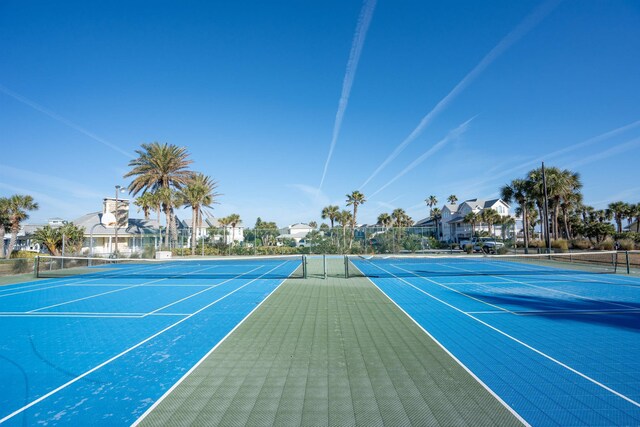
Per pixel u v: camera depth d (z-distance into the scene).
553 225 43.03
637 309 10.75
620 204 66.31
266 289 15.56
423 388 5.32
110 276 21.83
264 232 44.66
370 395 5.11
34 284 18.02
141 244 45.41
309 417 4.52
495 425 4.29
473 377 5.71
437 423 4.35
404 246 41.47
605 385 5.38
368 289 15.31
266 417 4.53
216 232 44.38
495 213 56.53
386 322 9.41
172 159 43.56
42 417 4.59
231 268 27.27
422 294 13.86
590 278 18.66
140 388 5.44
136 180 42.72
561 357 6.59
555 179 40.53
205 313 10.70
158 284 17.69
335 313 10.56
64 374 6.00
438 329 8.66
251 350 7.20
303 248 42.31
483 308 11.11
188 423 4.41
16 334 8.47
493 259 34.47
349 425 4.32
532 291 14.35
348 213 65.69
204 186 45.72
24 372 6.10
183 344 7.62
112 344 7.64
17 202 37.09
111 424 4.41
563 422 4.35
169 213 43.84
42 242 32.84
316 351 7.09
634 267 24.62
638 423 4.32
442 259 35.22
